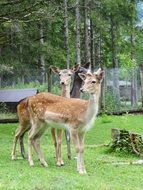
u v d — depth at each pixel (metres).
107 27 31.88
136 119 21.72
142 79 25.47
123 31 34.91
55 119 11.18
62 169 11.20
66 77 12.71
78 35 24.28
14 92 23.80
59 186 9.00
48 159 12.48
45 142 15.93
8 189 8.76
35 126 11.51
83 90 10.84
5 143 15.43
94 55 33.72
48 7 20.12
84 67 15.21
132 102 25.81
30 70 24.70
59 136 11.70
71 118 11.01
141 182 10.29
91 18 29.05
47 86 23.39
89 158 12.89
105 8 29.83
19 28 20.38
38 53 23.50
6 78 25.36
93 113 10.95
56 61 23.67
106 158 13.05
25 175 9.99
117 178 10.57
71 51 29.08
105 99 24.78
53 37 25.11
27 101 12.11
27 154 12.84
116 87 25.38
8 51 24.75
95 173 10.96
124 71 26.05
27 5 19.39
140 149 13.66
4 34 20.97
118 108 25.05
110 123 20.23
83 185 9.28
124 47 34.03
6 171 10.43
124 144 13.84
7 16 19.41
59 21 25.12
